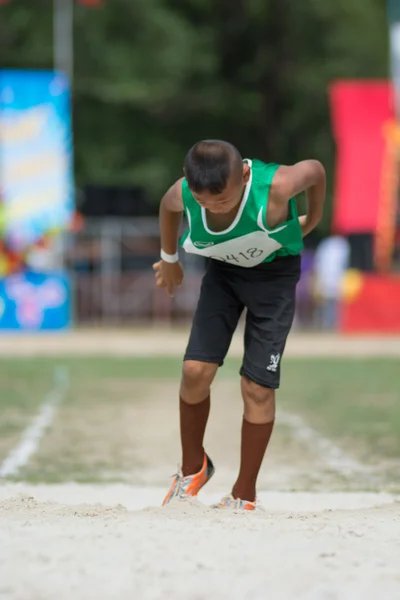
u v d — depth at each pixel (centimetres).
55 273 5238
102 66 7725
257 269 1147
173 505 1095
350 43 8156
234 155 1024
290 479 1681
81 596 725
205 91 8038
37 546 845
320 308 5509
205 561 803
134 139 7881
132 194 5638
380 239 5228
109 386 3122
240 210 1066
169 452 1953
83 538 873
